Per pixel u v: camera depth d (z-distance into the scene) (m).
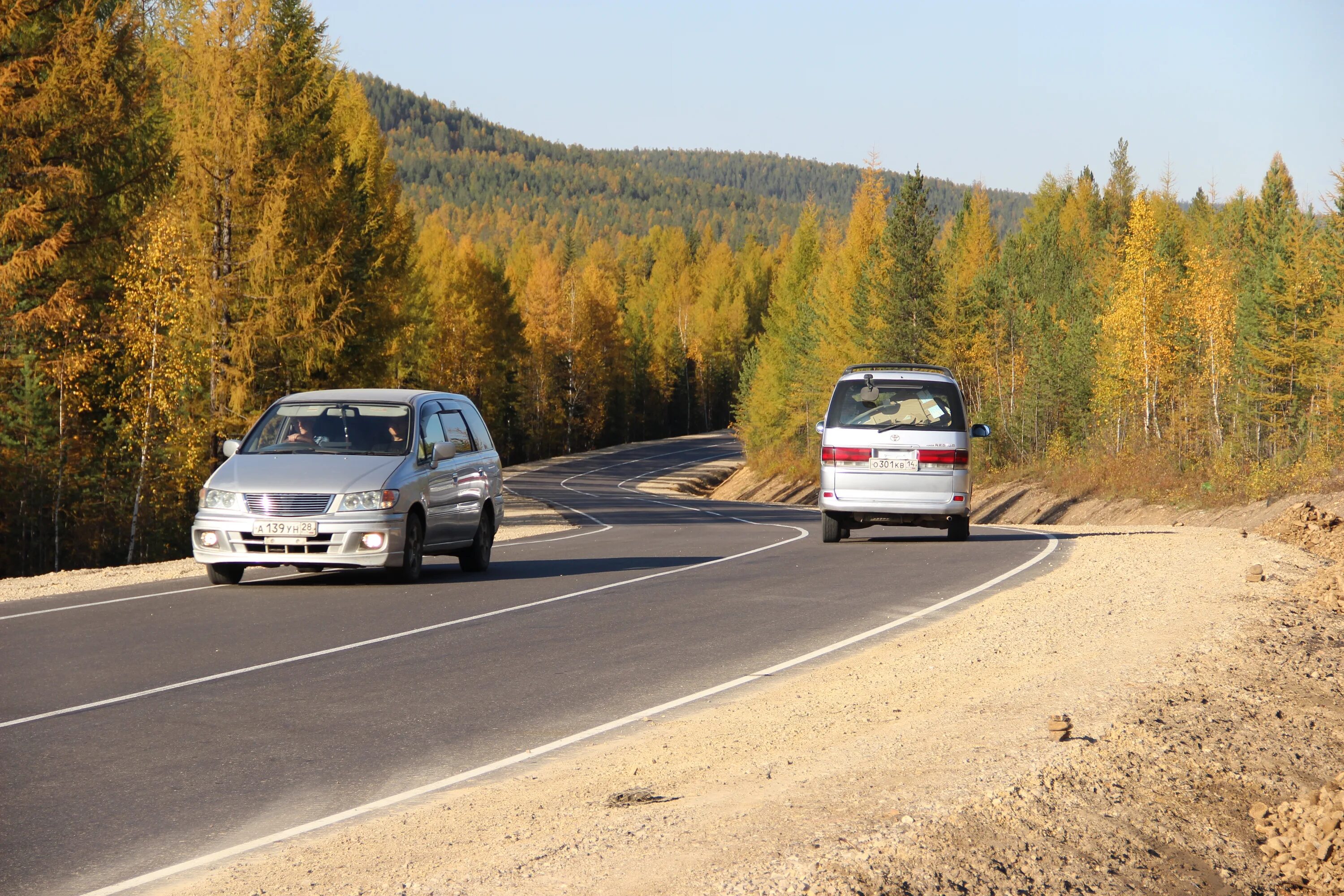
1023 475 103.69
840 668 14.38
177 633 16.94
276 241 51.25
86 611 19.27
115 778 9.78
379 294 60.06
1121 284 106.50
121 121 49.34
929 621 17.62
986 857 7.12
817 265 184.38
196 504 56.47
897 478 28.42
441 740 11.05
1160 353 102.94
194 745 10.84
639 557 27.89
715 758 10.21
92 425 57.00
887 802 8.02
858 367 30.02
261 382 54.28
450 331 149.25
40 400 53.19
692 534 36.22
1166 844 7.88
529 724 11.67
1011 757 9.04
